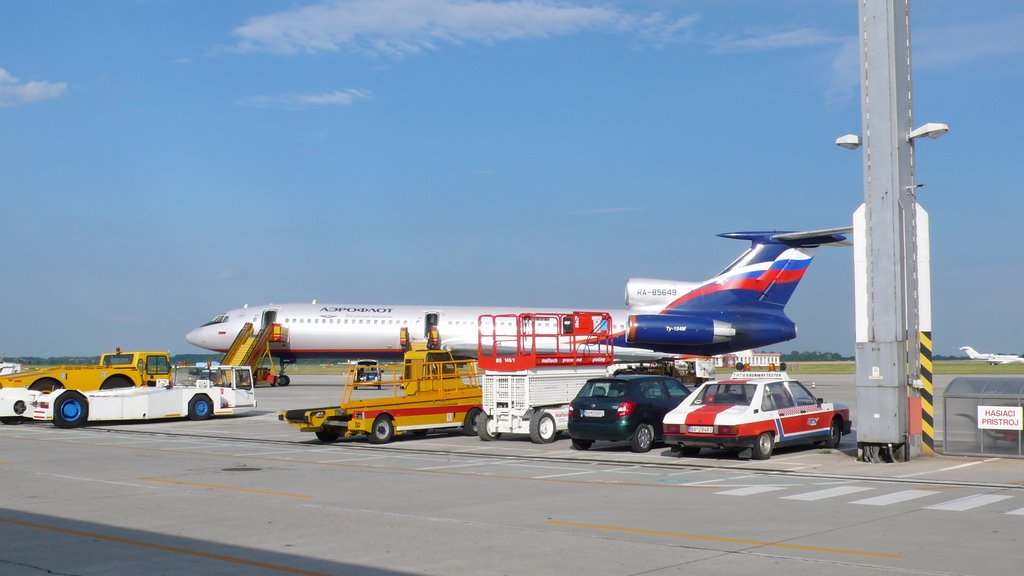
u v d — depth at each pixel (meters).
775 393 24.44
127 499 16.78
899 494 16.88
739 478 19.70
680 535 12.92
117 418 37.09
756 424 23.02
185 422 39.00
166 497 17.03
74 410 36.47
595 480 19.53
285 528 13.71
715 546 12.11
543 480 19.53
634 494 17.22
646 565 11.00
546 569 10.84
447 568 10.96
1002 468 20.92
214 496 17.17
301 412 28.73
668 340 50.16
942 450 24.73
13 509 15.65
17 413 38.47
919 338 23.09
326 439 30.03
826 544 12.16
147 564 11.36
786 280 51.12
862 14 23.09
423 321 66.06
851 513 14.71
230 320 68.44
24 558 11.75
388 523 14.08
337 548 12.22
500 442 29.48
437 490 17.94
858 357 22.67
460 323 65.94
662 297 54.81
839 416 26.41
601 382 26.25
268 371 69.88
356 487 18.42
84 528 13.82
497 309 67.06
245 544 12.54
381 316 66.56
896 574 10.43
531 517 14.57
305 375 117.88
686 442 23.36
